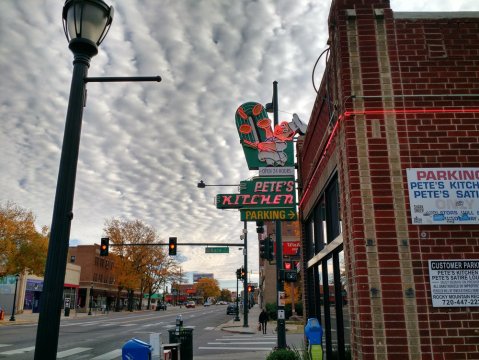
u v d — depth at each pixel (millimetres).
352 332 5758
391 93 6023
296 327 29172
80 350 15883
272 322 37062
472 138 5879
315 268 10523
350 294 5879
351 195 5695
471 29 6262
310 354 7238
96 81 4965
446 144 5855
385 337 5223
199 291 176375
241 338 22109
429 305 5324
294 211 11484
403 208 5645
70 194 4340
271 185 11656
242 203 11648
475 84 6062
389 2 6379
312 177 9930
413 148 5848
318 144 8961
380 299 5340
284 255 39656
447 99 6016
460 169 5762
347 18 6293
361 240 5531
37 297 56875
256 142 11711
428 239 5535
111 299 82688
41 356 3852
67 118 4633
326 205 8492
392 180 5734
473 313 5301
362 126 5926
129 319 41688
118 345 17547
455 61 6148
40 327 3938
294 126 11734
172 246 30922
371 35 6230
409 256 5480
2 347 16406
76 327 28500
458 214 5613
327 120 7688
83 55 4887
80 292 70312
